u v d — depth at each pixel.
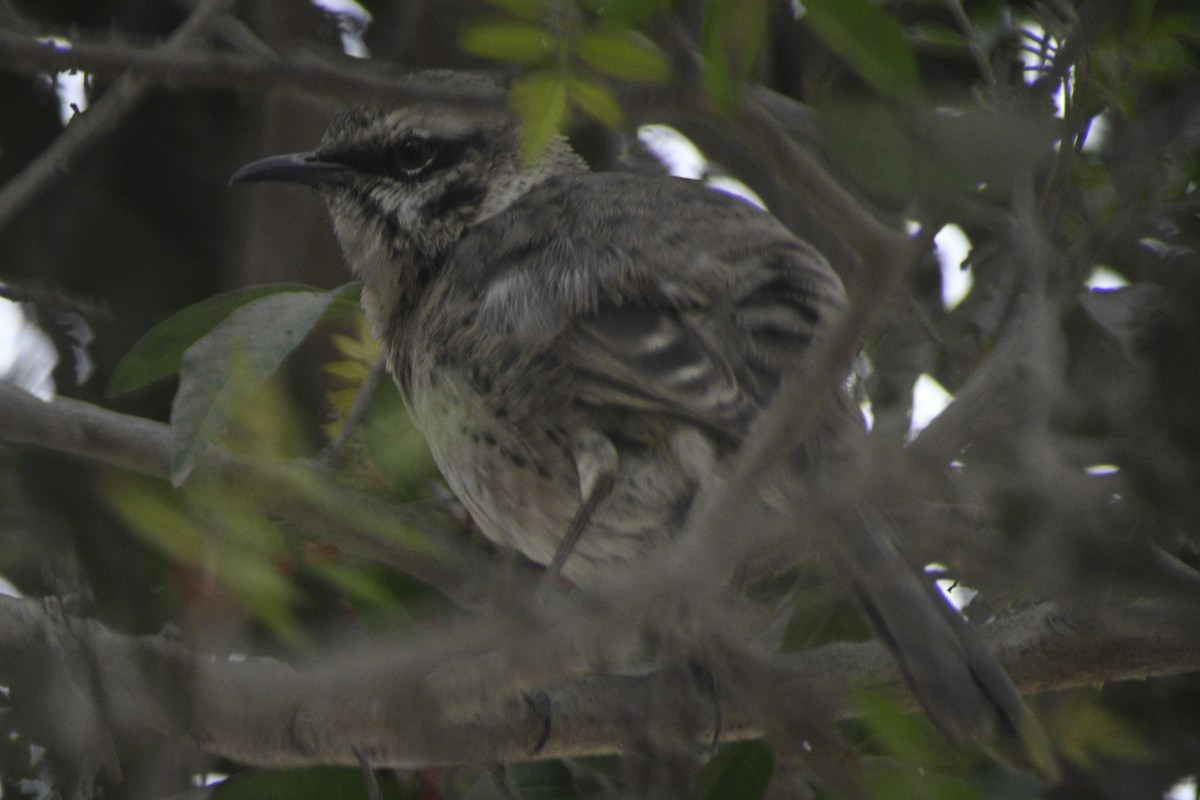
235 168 11.96
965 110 7.28
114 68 6.05
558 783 9.06
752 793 8.46
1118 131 9.21
